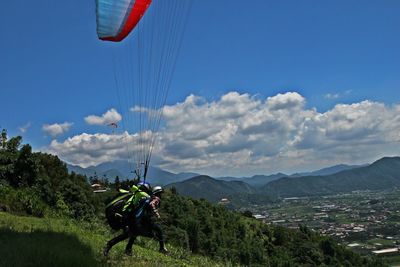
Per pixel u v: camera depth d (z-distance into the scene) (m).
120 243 15.84
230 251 54.12
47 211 21.73
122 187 11.95
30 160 23.84
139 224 11.17
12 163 23.62
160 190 11.48
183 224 51.56
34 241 10.88
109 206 11.38
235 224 79.00
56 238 12.19
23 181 23.59
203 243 51.34
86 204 26.34
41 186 24.23
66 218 21.56
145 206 11.22
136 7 12.01
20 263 8.39
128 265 10.55
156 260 13.07
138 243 17.67
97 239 15.40
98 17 11.97
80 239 13.07
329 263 83.88
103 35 12.30
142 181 11.34
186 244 41.59
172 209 56.69
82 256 9.77
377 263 98.88
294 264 75.06
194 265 16.48
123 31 12.37
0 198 19.94
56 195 24.62
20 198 20.66
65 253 9.55
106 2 11.82
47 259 8.80
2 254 8.90
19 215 19.28
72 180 31.20
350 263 89.56
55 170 29.95
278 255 74.81
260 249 71.06
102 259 10.54
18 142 25.53
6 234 11.93
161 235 11.38
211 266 18.27
